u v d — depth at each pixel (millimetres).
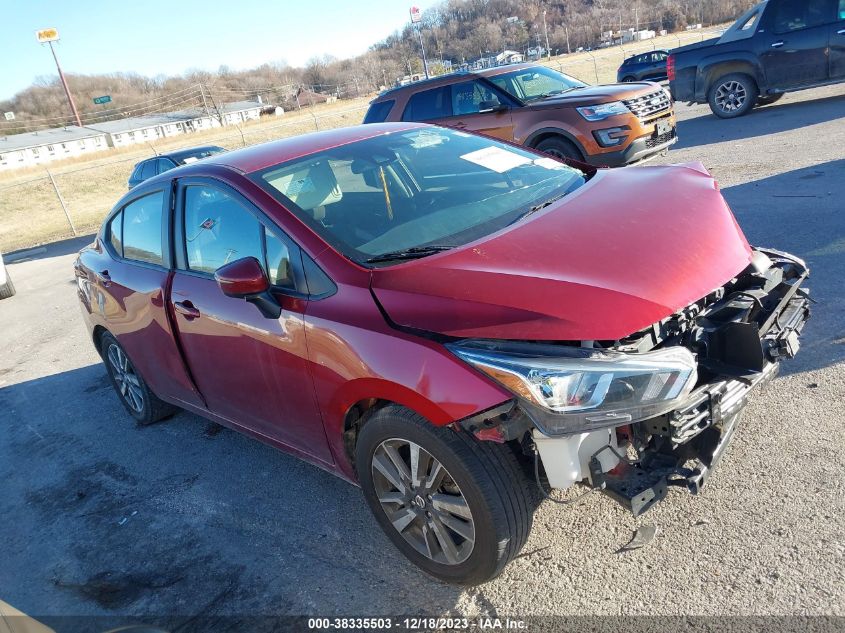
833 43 11312
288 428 3340
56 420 5531
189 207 3719
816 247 5324
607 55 43688
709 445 2521
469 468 2439
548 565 2781
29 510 4184
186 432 4801
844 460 2979
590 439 2393
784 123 10992
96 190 35188
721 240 2861
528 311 2375
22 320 9375
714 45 12648
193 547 3428
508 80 9695
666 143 9125
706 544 2699
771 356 2709
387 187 3469
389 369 2523
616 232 2801
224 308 3352
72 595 3256
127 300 4227
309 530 3365
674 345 2527
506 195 3451
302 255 2990
